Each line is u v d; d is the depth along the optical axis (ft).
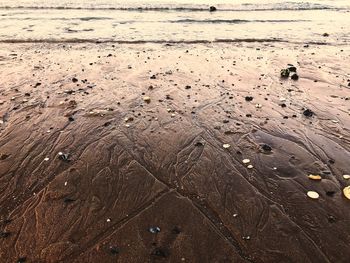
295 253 2.16
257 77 5.02
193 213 2.46
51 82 4.70
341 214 2.46
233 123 3.67
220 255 2.14
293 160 3.06
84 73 5.05
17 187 2.70
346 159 3.08
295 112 3.97
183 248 2.19
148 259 2.11
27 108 3.95
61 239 2.24
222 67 5.40
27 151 3.14
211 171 2.91
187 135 3.43
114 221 2.39
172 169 2.93
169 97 4.27
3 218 2.40
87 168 2.93
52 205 2.52
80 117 3.75
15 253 2.14
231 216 2.44
